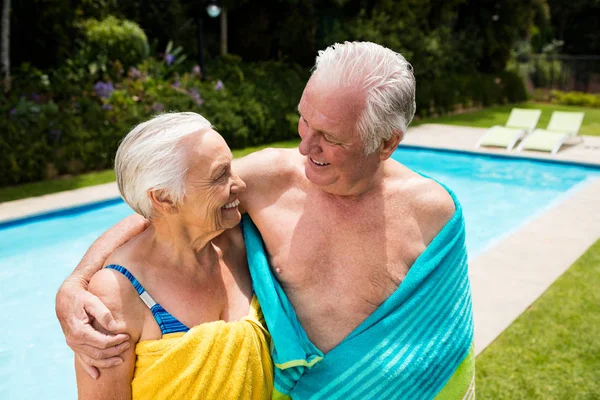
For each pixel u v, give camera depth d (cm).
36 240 700
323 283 165
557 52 3284
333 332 162
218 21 1819
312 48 1872
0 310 527
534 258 532
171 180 142
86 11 1323
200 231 153
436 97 1786
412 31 1838
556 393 324
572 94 2306
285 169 176
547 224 639
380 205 168
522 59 2619
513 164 1122
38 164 871
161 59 1376
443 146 1224
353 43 152
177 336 145
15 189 821
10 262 635
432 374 161
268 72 1541
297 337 157
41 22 1149
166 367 141
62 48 1184
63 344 472
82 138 927
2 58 1015
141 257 151
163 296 150
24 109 874
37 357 451
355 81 144
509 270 502
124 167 145
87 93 1007
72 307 144
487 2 2234
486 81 2089
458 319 170
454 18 2177
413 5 1895
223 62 1523
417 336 160
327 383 158
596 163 1050
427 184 173
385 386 155
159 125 145
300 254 167
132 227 177
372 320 158
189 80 1170
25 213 704
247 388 149
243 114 1200
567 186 966
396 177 173
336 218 167
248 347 150
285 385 161
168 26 1566
